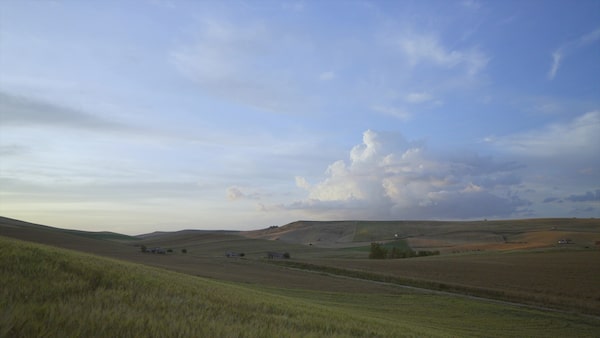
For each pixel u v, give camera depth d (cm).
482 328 2878
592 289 4959
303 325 1123
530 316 3628
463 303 4162
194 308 977
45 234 12506
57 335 520
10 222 15338
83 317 614
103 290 942
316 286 5109
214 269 6762
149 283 1290
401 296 4506
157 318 727
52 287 844
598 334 3078
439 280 5922
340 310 2439
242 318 1006
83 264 1278
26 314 563
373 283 5900
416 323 2595
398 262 8669
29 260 1097
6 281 810
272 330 867
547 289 5012
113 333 569
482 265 7550
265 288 4134
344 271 7306
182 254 11306
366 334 1213
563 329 3172
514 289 5091
